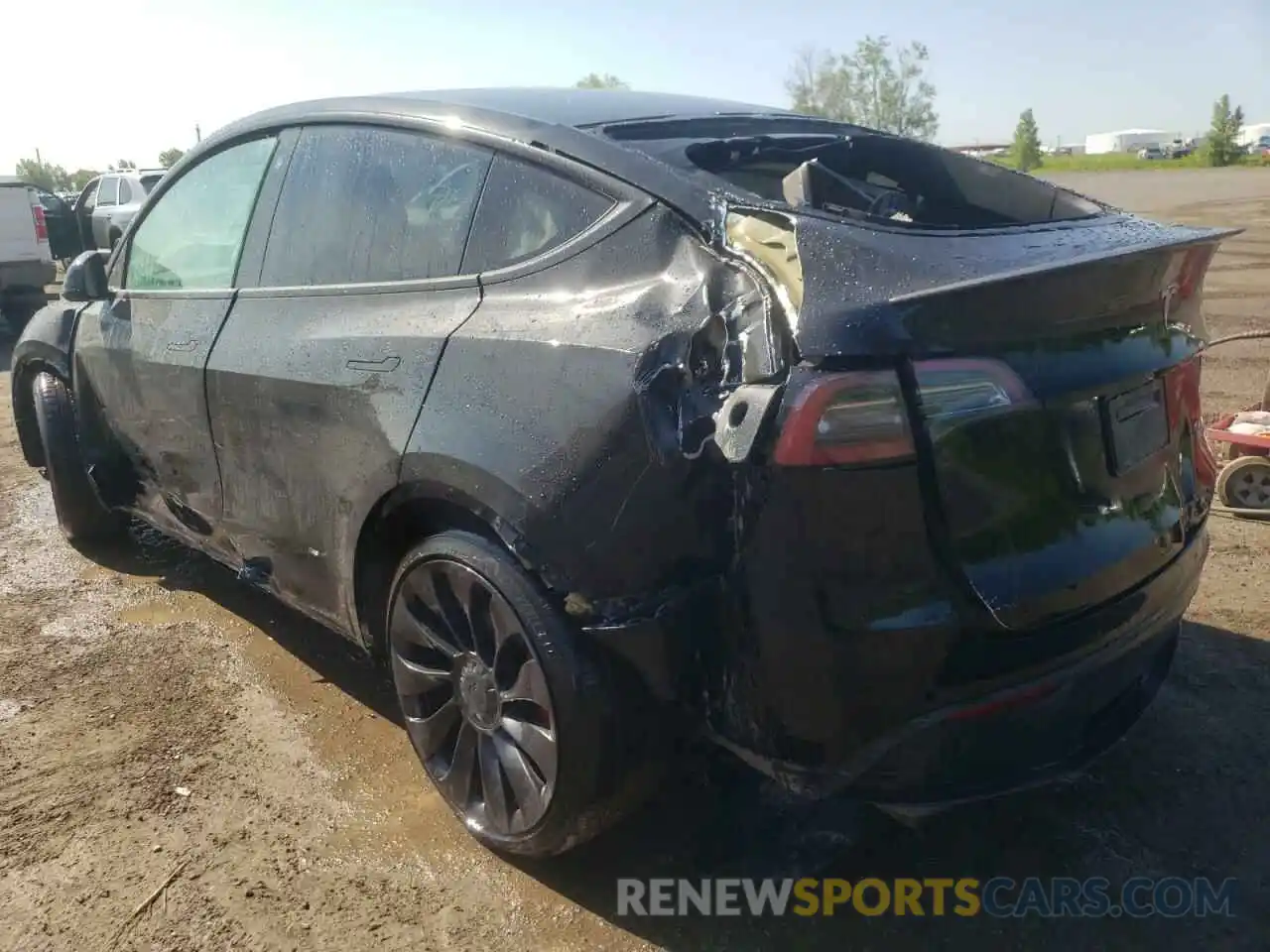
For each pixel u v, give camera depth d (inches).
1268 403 201.8
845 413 75.1
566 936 93.7
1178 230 104.3
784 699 80.2
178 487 148.1
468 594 97.3
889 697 78.2
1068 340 84.8
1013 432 81.4
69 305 175.8
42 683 141.6
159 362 141.9
